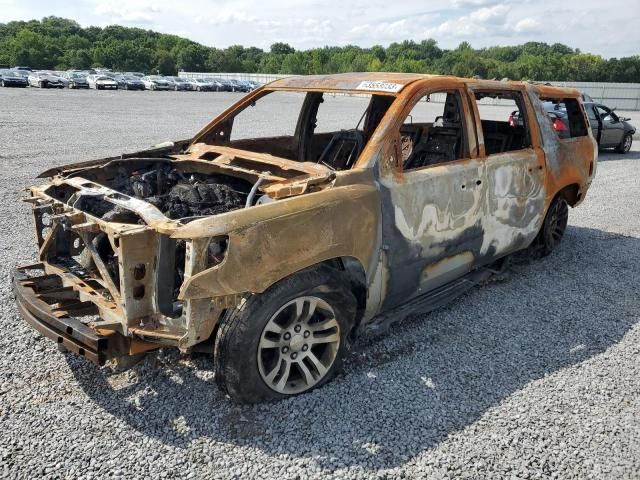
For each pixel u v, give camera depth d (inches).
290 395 125.0
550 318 172.9
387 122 141.3
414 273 148.0
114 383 129.0
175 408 120.0
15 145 466.9
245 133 596.4
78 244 152.0
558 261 227.0
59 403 120.7
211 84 1872.5
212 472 102.0
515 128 206.8
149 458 104.8
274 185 129.6
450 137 173.8
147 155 176.2
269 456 106.7
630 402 128.4
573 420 120.9
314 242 120.0
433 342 154.6
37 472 100.0
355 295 136.9
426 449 110.2
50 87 1517.0
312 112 201.8
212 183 155.3
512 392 131.0
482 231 169.0
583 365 144.6
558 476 104.0
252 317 113.7
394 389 130.2
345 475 102.7
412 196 142.1
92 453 105.5
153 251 112.1
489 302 183.9
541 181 193.8
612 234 269.7
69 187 148.6
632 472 105.7
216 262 111.7
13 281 136.5
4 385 126.3
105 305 118.0
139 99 1198.3
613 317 175.2
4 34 5017.2
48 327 118.1
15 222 249.6
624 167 474.0
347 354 144.6
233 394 117.4
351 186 130.3
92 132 576.7
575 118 230.2
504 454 109.4
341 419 118.3
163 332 111.0
